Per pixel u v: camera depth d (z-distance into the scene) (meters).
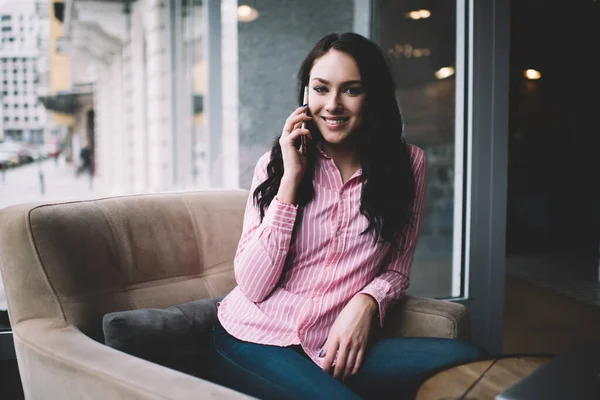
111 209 1.28
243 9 2.59
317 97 1.12
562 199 5.41
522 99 5.32
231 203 1.51
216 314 1.25
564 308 3.45
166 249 1.33
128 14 5.75
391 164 1.17
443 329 1.20
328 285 1.12
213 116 2.87
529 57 5.30
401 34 2.33
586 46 5.32
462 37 2.22
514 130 5.33
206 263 1.40
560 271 4.55
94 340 1.06
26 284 1.12
